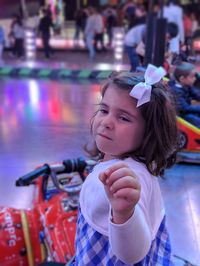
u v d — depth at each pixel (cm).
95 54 1719
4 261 222
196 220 349
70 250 212
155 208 123
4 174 445
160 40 610
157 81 121
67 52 1812
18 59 1548
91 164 245
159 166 125
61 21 2214
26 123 657
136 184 102
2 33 1599
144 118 120
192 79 520
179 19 912
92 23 1658
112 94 122
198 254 299
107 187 104
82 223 125
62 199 240
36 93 915
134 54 819
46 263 191
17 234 227
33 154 514
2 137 581
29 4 2189
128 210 103
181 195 398
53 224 227
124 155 125
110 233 107
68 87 990
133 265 118
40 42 1803
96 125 126
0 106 782
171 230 331
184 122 469
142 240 107
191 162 470
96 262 121
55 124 652
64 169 240
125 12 1839
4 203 375
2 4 2119
